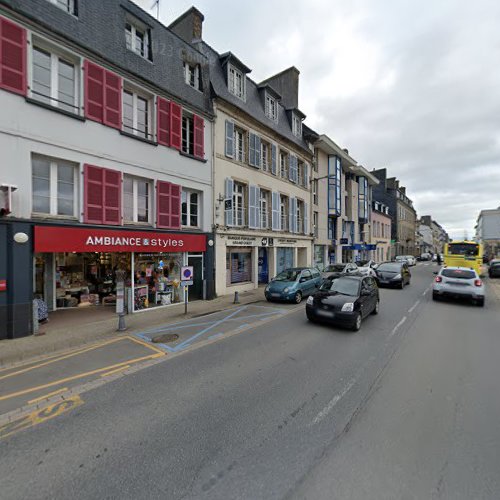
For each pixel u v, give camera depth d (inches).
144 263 393.7
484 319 329.4
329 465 103.7
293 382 171.6
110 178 336.2
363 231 1182.9
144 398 154.2
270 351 223.8
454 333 273.0
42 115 281.1
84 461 107.3
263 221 617.9
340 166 948.6
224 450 112.3
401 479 97.0
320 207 860.6
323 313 288.2
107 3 340.8
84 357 214.8
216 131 481.7
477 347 233.1
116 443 117.3
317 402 148.6
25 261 265.1
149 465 104.5
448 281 423.8
